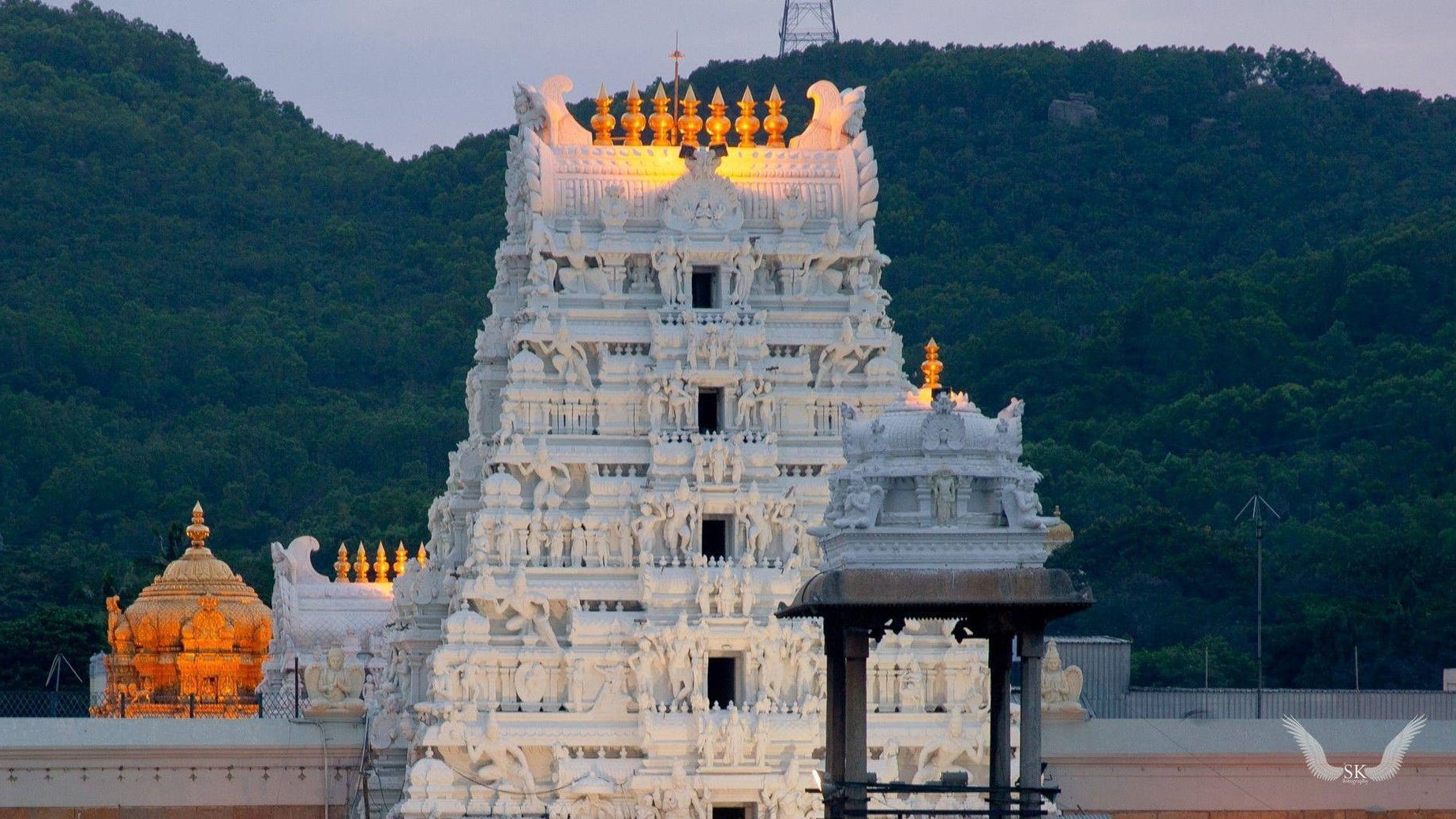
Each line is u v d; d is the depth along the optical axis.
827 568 197.75
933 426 191.50
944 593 186.00
